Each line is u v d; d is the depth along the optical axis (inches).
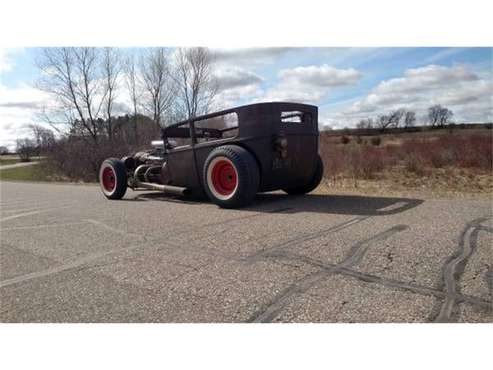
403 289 86.4
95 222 184.4
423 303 79.7
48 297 94.0
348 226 142.3
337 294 85.8
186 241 137.3
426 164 530.6
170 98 949.2
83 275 108.2
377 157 515.2
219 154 195.6
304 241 126.0
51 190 406.6
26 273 112.7
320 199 218.5
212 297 88.9
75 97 946.7
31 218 208.7
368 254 109.6
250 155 192.7
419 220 146.1
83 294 94.8
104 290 96.6
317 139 223.8
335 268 101.1
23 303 91.1
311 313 78.9
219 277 100.3
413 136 818.2
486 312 75.6
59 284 102.2
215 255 118.9
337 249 115.7
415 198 211.8
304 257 110.8
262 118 192.1
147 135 876.0
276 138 192.4
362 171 466.3
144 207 225.3
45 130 940.0
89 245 140.8
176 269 108.6
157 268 110.4
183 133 253.8
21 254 133.6
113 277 105.2
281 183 212.7
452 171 487.2
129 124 952.3
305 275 97.7
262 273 101.1
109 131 951.0
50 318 83.6
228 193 198.8
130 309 85.7
